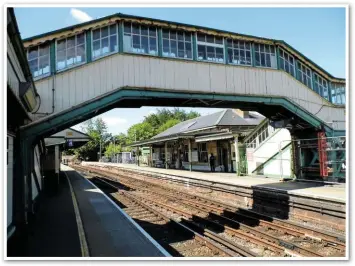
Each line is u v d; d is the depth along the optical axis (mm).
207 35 14219
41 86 10961
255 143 22250
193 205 14344
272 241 8867
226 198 16609
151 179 28391
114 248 7793
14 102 6945
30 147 10336
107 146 87812
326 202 10320
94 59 11828
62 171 41094
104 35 12133
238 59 14938
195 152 32219
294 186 14211
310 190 12367
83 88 11547
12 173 9109
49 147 22219
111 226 10047
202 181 19266
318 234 9016
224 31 14438
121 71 12203
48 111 10961
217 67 14258
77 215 11570
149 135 69875
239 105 16047
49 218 11102
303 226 9664
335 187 13586
